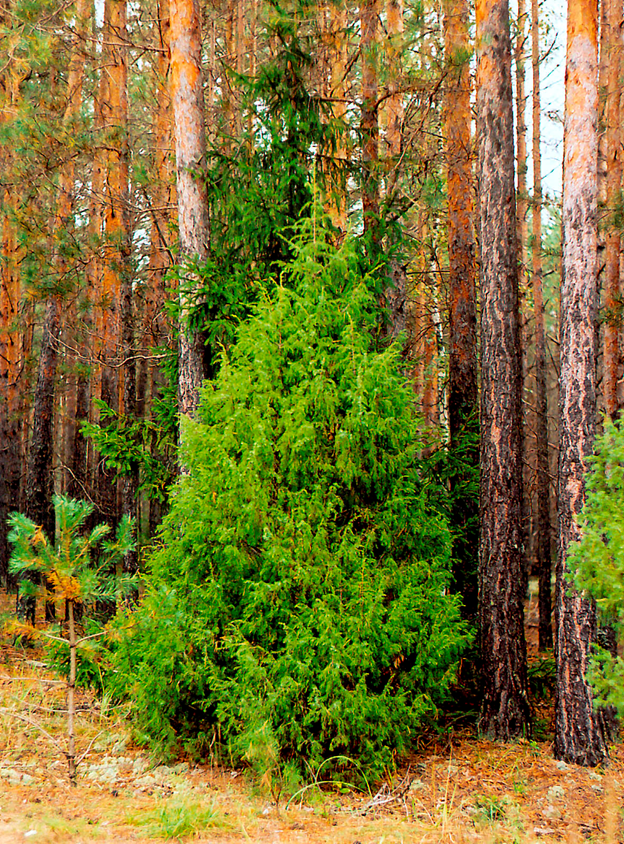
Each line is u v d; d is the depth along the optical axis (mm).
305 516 6836
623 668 4762
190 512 7152
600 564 4828
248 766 6727
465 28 11125
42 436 14227
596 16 7684
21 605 12391
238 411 6922
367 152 10672
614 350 10547
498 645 8289
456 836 5148
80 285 13125
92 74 13578
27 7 11156
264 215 9203
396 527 7254
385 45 10633
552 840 5250
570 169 7668
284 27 9453
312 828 5191
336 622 6508
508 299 8594
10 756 6410
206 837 4715
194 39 9656
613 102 10883
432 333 17062
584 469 7395
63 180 13531
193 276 9227
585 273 7551
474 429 10305
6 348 17750
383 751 6590
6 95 13609
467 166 11367
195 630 6766
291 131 9422
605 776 6883
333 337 7543
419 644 6871
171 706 6824
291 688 6242
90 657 6102
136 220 15570
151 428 10258
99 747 7039
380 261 9195
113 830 4613
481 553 8602
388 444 7355
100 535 6016
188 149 9555
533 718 8945
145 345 15555
